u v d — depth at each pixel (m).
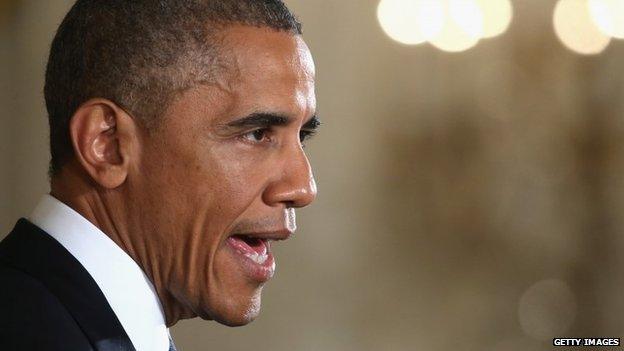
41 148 18.69
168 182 4.02
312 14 20.06
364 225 20.22
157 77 3.97
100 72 4.03
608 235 20.11
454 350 20.25
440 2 19.09
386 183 20.38
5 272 3.94
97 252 4.04
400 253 20.28
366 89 20.30
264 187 4.08
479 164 20.39
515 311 20.30
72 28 4.14
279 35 4.10
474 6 18.91
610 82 19.91
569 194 20.27
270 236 4.12
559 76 20.12
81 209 4.13
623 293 20.00
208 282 4.10
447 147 20.45
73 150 4.13
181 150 3.99
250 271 4.18
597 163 20.11
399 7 19.39
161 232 4.06
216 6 4.03
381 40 20.20
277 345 19.50
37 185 18.69
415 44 20.16
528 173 20.31
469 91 20.39
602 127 20.06
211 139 3.99
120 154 4.03
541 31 20.11
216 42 3.98
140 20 4.02
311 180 4.16
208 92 3.96
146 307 4.10
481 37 19.39
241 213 4.05
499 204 20.39
